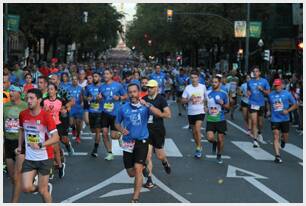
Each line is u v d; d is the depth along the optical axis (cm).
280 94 1222
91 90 1229
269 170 1109
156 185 938
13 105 838
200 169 1099
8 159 838
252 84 1480
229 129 1856
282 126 1228
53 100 1059
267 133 1784
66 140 1190
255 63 5397
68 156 1224
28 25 3866
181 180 985
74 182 949
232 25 4559
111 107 1173
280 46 5053
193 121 1235
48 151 694
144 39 8094
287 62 5231
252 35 3716
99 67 2864
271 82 2309
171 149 1367
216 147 1298
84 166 1104
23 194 842
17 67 1988
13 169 838
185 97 1229
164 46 6322
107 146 1185
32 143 688
